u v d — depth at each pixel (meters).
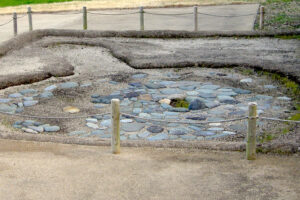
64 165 5.82
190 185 5.23
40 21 18.98
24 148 6.51
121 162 5.92
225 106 9.51
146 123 8.62
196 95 10.20
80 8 21.30
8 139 6.93
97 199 4.90
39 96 10.27
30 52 13.88
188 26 17.30
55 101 9.95
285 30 15.91
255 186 5.20
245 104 9.62
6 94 10.34
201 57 12.93
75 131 8.32
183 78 11.53
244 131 8.17
